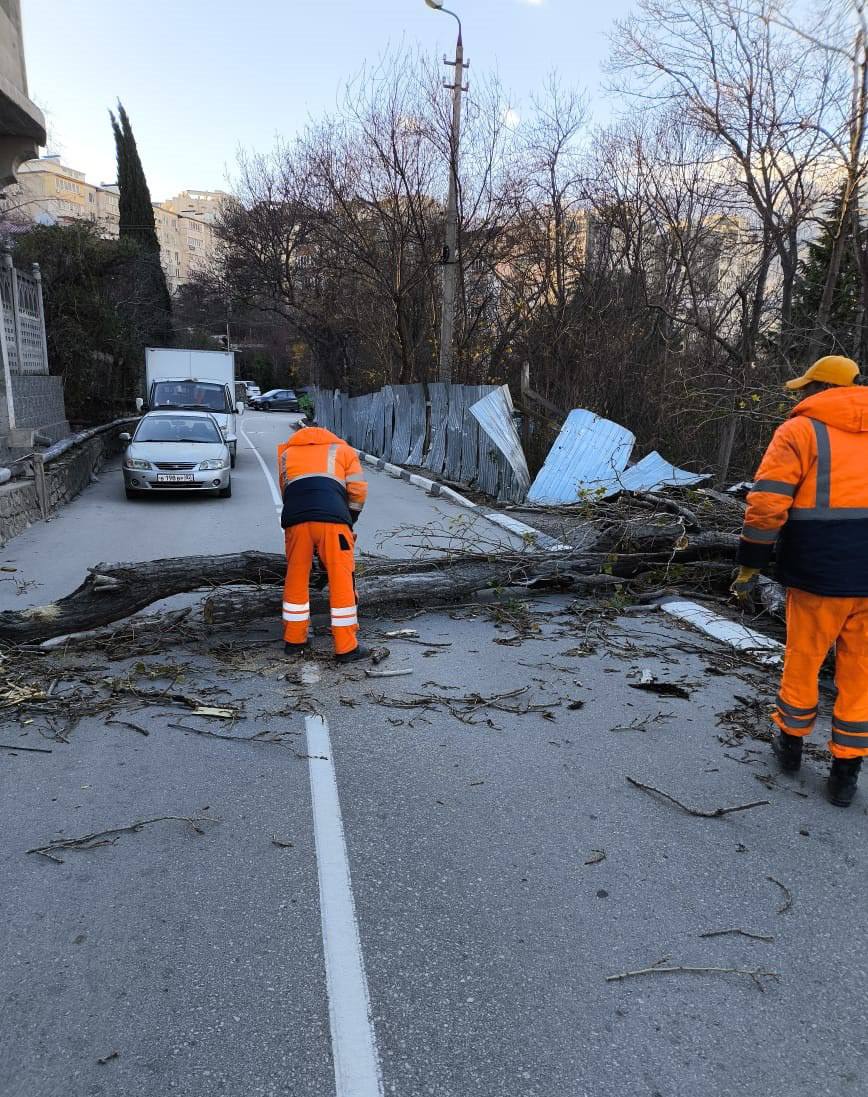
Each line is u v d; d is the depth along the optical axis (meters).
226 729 4.36
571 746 4.22
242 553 6.10
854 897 2.98
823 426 3.50
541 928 2.76
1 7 10.17
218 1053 2.22
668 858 3.20
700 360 13.68
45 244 20.08
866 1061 2.23
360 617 6.49
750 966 2.60
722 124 12.12
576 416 13.08
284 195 24.53
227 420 18.34
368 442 23.28
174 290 59.31
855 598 3.45
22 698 4.64
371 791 3.71
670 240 15.64
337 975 2.52
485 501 13.34
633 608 6.87
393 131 18.52
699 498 8.30
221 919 2.79
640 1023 2.35
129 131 39.03
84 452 14.90
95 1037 2.27
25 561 8.45
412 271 20.67
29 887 2.96
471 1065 2.19
